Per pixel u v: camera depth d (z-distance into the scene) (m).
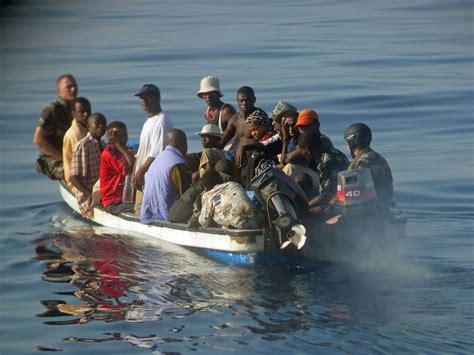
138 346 20.11
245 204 25.09
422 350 19.20
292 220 24.09
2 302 23.22
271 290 23.42
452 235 28.52
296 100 52.12
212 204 25.58
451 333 20.08
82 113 32.72
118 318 21.83
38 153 42.19
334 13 103.44
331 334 20.25
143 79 60.19
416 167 37.69
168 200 28.11
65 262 26.59
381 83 57.38
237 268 25.42
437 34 82.56
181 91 55.19
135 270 25.58
